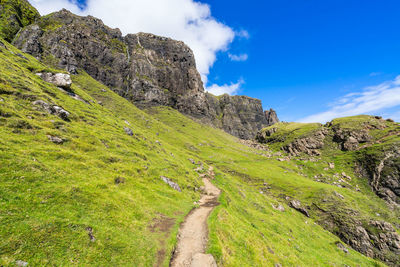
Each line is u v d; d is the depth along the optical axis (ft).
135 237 59.00
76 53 623.36
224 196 150.00
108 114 227.20
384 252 209.97
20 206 46.03
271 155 643.86
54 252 40.52
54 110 129.08
